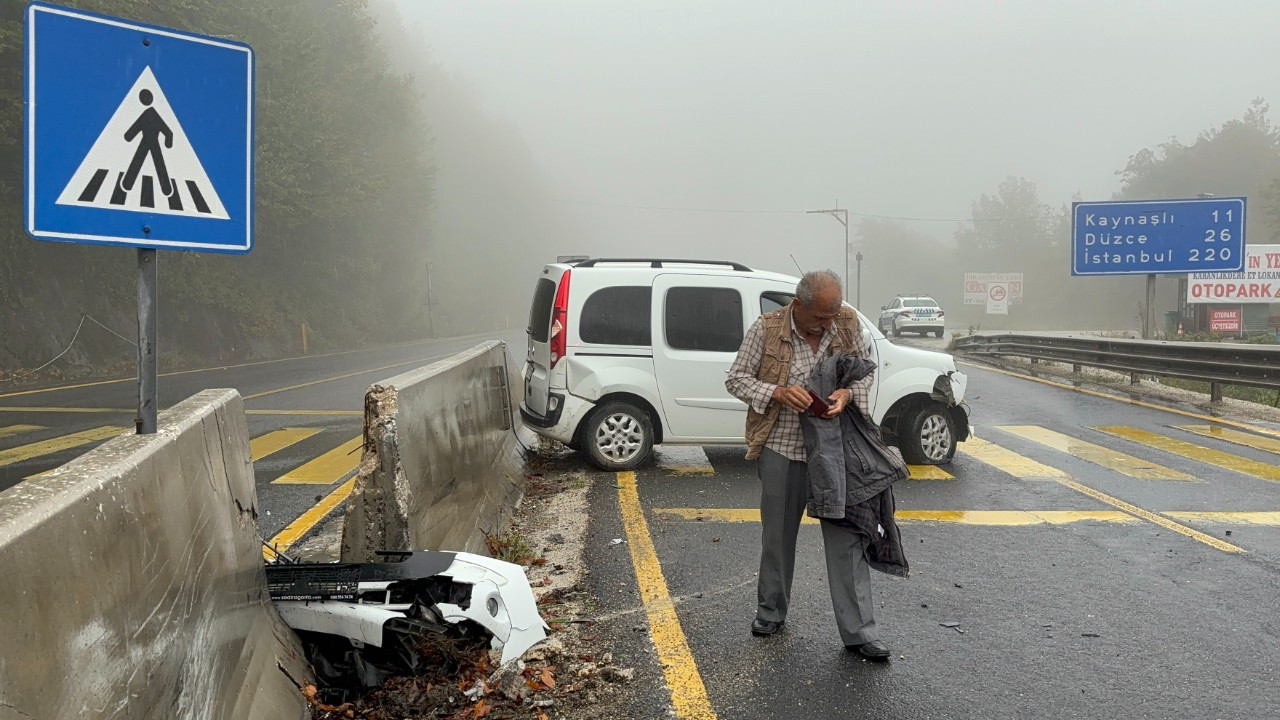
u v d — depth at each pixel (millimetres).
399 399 4578
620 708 3852
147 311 2896
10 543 1721
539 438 10531
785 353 4527
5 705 1654
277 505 7254
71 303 24031
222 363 27078
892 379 9266
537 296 9969
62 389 16594
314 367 23031
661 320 8930
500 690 3824
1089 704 3932
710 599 5281
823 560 6117
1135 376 16875
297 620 3801
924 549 6406
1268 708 3895
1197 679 4195
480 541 5801
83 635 1955
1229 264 24156
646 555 6145
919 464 9500
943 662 4391
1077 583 5633
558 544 6414
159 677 2330
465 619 3945
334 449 9922
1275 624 4910
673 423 8977
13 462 8938
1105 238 24641
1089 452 10258
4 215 22062
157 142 2934
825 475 4312
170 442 2688
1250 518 7285
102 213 2820
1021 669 4309
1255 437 11297
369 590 3834
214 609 2846
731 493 8062
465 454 5984
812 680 4168
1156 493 8211
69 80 2770
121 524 2211
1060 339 18953
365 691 3738
